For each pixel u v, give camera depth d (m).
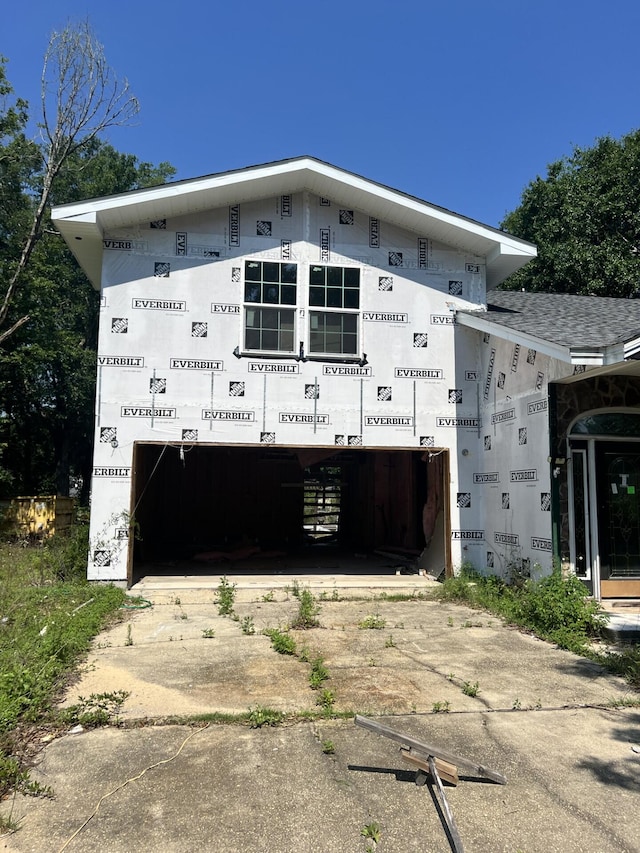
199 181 8.82
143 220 9.24
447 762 3.23
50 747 3.62
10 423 20.42
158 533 13.66
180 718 4.02
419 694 4.55
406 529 12.47
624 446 7.89
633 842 2.72
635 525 7.85
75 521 15.00
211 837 2.73
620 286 18.16
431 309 9.91
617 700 4.49
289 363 9.44
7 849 2.63
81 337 23.55
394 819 2.88
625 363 6.27
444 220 9.44
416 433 9.70
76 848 2.65
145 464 10.42
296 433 9.39
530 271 20.41
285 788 3.16
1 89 17.47
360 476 14.69
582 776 3.32
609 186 19.55
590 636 6.29
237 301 9.38
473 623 6.95
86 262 10.29
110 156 26.08
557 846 2.69
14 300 16.38
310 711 4.15
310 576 10.01
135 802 3.02
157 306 9.20
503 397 8.96
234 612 7.45
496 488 9.13
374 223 9.87
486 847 2.67
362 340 9.67
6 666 4.59
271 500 14.47
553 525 7.49
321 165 9.11
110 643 5.94
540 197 21.11
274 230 9.59
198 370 9.20
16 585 7.95
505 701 4.45
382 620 7.01
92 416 22.66
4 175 18.52
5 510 13.10
